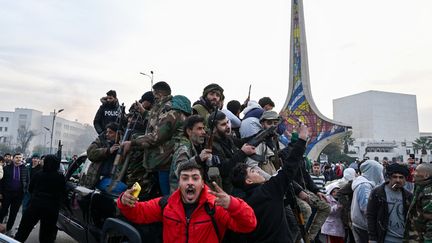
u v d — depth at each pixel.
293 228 3.80
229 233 3.04
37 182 5.63
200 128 3.43
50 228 5.78
